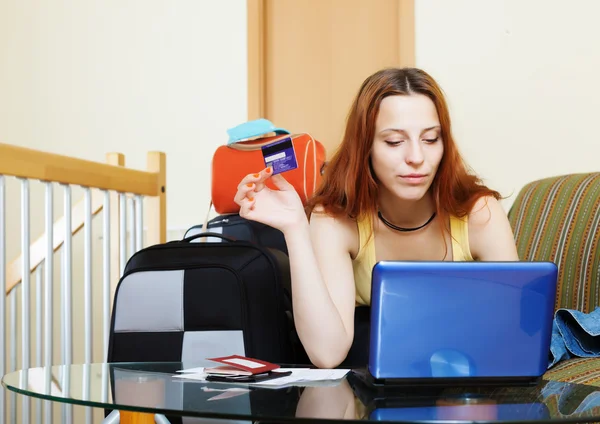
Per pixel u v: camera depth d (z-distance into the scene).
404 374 0.99
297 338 1.69
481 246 1.51
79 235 3.46
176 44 3.48
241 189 1.29
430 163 1.34
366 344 1.53
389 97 1.34
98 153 3.56
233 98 3.39
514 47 2.97
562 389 0.99
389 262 0.99
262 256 1.64
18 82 3.69
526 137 2.94
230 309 1.59
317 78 3.39
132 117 3.52
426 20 3.12
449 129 1.39
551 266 1.00
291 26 3.44
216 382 1.04
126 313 1.67
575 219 1.89
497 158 2.98
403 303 1.00
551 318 1.01
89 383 1.04
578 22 2.88
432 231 1.53
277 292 1.62
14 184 3.61
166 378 1.08
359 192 1.47
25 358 2.00
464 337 1.00
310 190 2.09
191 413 0.83
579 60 2.87
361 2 3.33
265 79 3.45
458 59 3.06
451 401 0.90
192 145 3.43
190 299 1.62
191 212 3.41
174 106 3.47
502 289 1.00
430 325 1.00
